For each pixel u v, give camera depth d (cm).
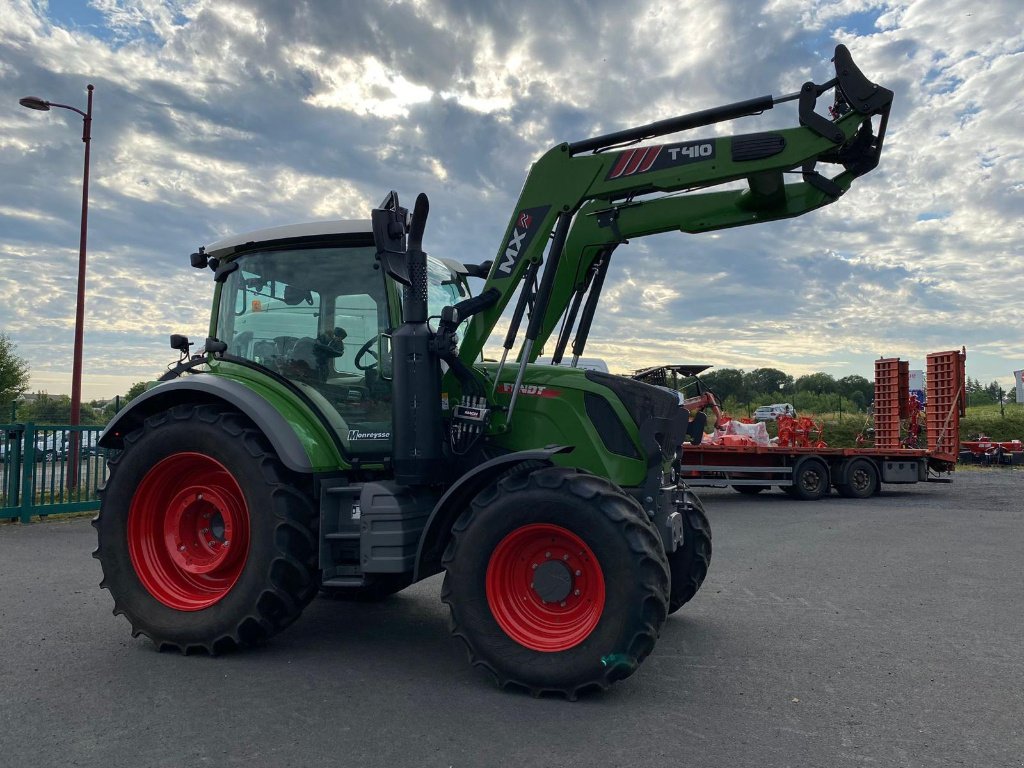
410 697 382
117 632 503
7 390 2867
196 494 479
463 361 478
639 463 462
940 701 384
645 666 441
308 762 305
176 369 548
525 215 483
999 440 3153
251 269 523
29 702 372
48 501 1070
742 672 430
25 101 1459
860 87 453
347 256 502
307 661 443
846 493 1585
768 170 457
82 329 1504
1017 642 496
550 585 392
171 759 307
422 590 652
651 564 374
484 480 422
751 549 888
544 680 378
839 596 637
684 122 474
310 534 449
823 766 306
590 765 305
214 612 445
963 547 901
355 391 485
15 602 586
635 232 503
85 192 1505
